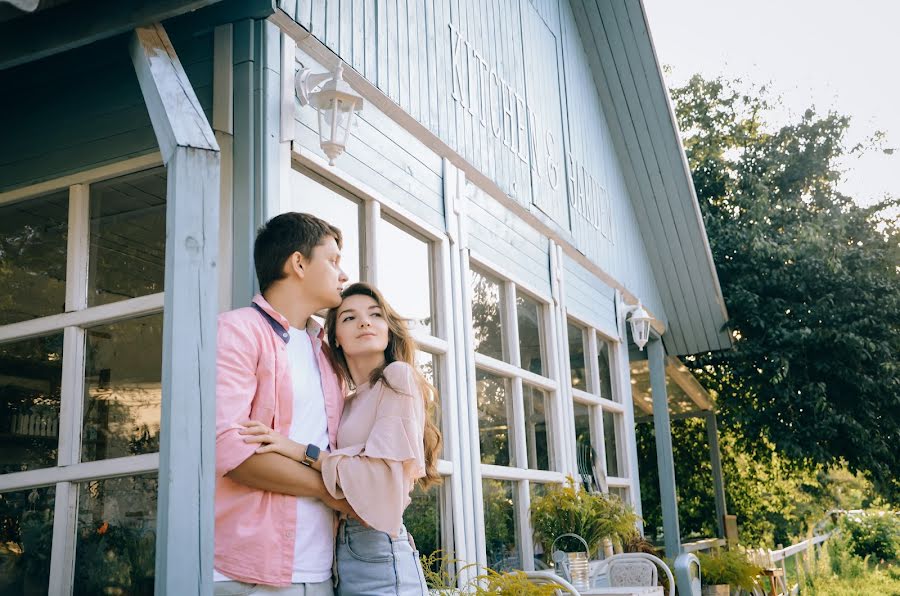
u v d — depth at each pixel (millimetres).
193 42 3109
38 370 3061
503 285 5309
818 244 11562
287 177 3070
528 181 5859
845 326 10984
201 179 2160
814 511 18984
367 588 2238
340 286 2512
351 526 2311
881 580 15250
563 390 5902
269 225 2496
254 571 2084
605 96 8203
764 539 15023
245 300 2793
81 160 3133
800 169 14453
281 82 3105
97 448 2893
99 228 3094
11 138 3285
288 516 2156
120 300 2965
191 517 1958
